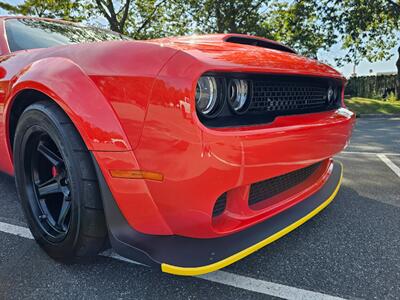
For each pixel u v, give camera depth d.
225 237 1.35
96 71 1.25
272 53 1.54
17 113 1.77
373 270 1.51
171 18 16.72
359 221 2.05
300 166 1.46
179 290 1.37
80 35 2.53
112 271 1.50
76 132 1.35
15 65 1.75
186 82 1.06
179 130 1.07
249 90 1.30
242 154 1.15
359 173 3.18
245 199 1.35
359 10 13.51
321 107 1.84
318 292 1.35
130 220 1.27
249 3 14.98
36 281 1.43
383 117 10.66
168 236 1.30
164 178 1.13
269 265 1.55
